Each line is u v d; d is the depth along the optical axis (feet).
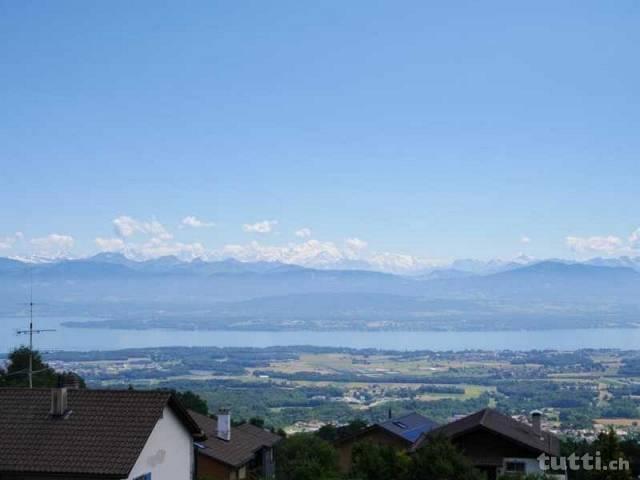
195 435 97.04
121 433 83.51
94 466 79.56
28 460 80.33
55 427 84.43
